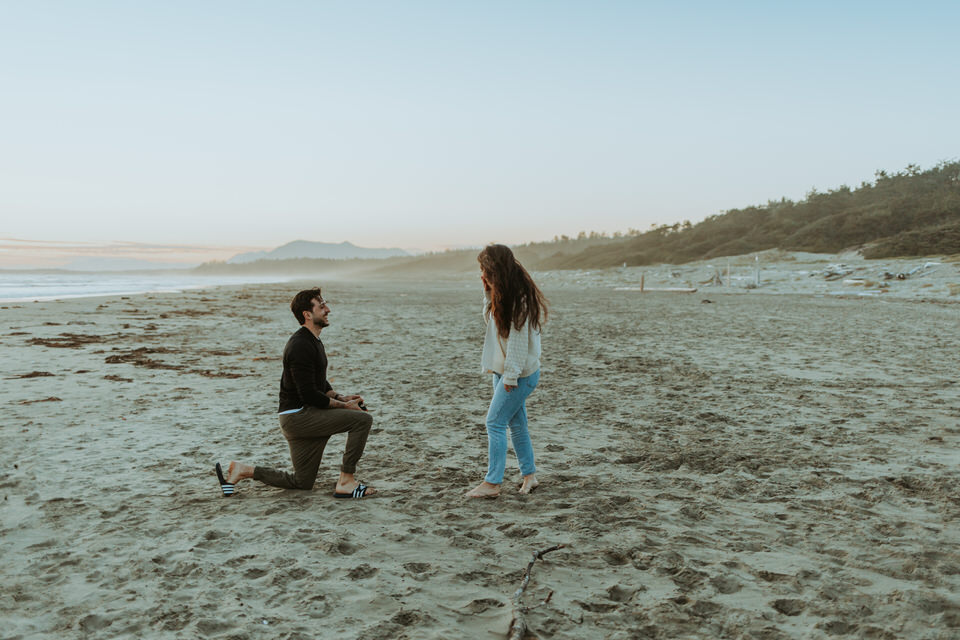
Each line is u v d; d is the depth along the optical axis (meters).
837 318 19.83
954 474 4.83
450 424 6.49
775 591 3.01
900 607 2.84
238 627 2.64
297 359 4.07
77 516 3.90
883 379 9.05
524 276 4.02
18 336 13.59
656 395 8.00
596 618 2.76
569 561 3.33
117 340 13.51
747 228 112.31
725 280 48.12
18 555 3.34
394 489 4.50
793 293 37.94
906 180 113.69
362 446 4.23
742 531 3.76
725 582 3.09
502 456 4.31
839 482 4.67
